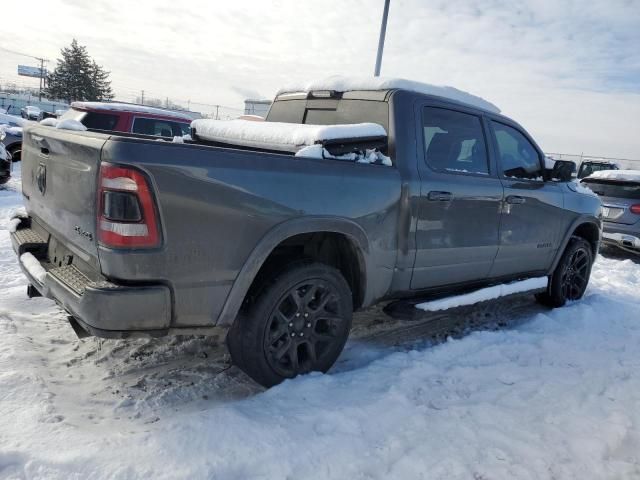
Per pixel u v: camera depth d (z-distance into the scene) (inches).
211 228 101.5
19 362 119.3
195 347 142.7
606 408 121.0
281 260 120.6
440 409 115.3
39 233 131.7
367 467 92.7
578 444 104.3
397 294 143.6
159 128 391.5
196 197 99.0
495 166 167.0
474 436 104.8
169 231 96.7
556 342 161.6
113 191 92.7
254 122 149.8
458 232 151.2
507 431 107.9
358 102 149.2
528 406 119.1
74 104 384.2
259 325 113.7
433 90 152.7
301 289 121.0
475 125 162.1
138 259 94.7
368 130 132.2
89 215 98.4
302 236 127.0
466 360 143.5
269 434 98.2
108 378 122.4
